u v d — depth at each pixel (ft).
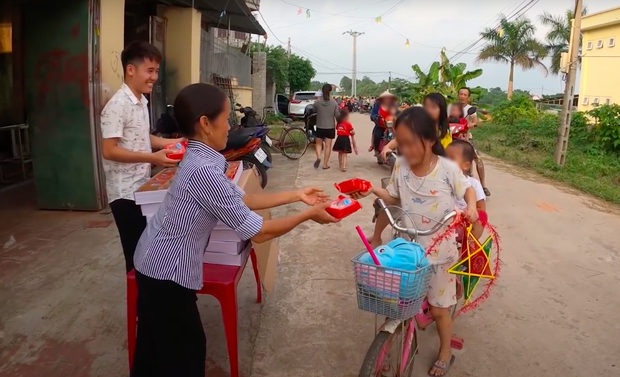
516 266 15.14
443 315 9.12
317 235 17.16
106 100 18.69
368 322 11.44
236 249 8.64
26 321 10.97
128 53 9.51
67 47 17.69
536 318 11.99
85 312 11.43
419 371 9.66
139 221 9.96
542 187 26.58
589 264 15.49
